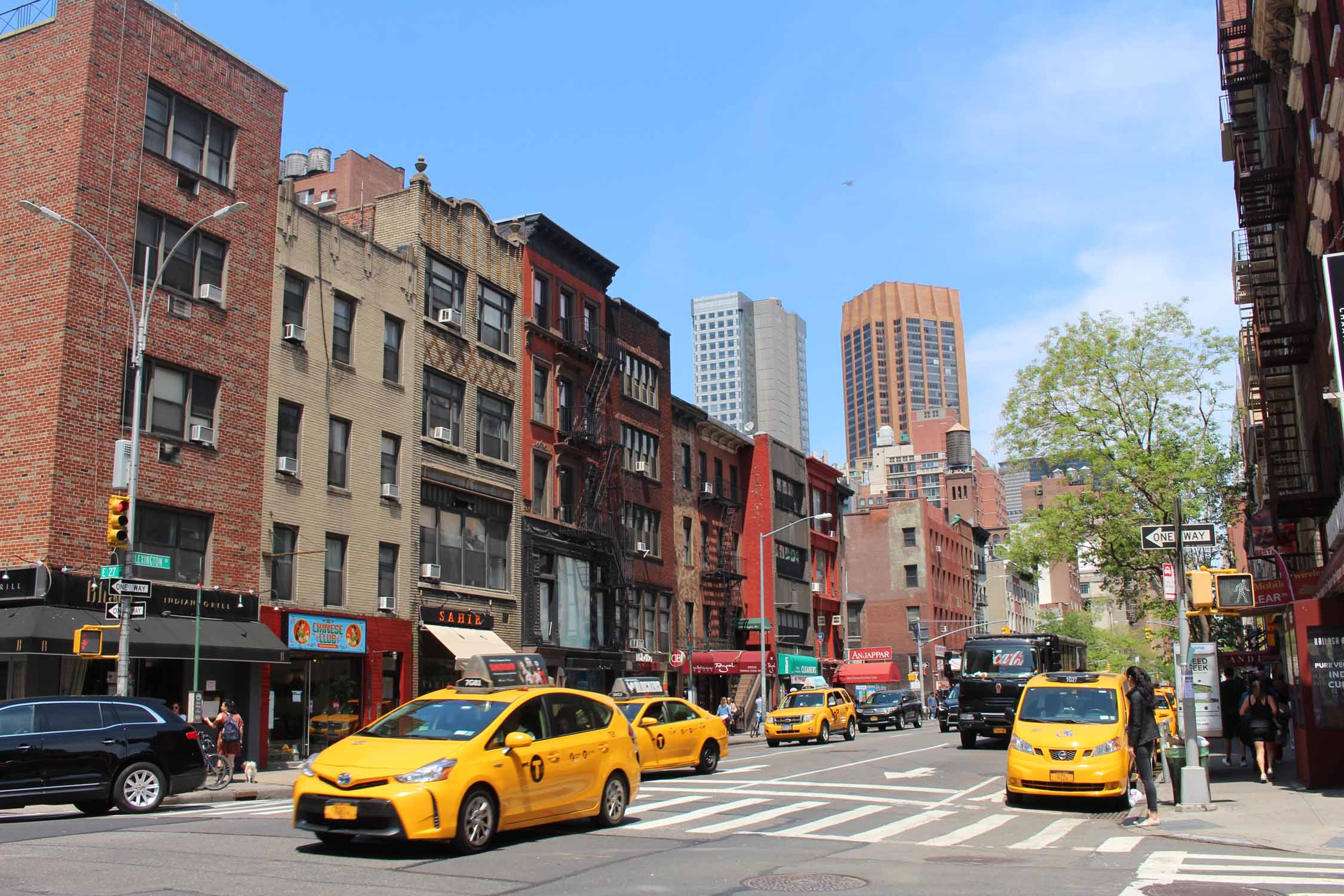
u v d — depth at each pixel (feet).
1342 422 56.75
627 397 158.71
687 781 72.23
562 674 135.54
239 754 87.40
